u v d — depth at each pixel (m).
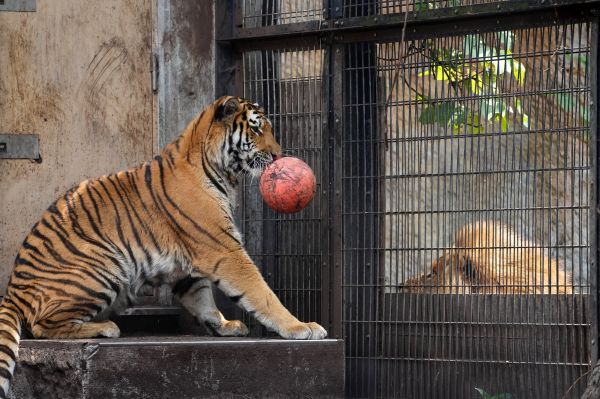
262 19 11.48
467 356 10.70
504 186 10.62
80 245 9.62
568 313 10.28
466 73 10.99
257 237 11.44
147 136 11.42
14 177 11.37
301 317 11.30
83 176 11.41
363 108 11.05
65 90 11.43
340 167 11.00
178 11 11.37
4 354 8.90
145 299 11.37
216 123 10.06
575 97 11.91
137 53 11.45
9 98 11.40
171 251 9.93
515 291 10.82
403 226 10.99
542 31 10.32
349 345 11.07
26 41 11.41
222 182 10.10
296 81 11.27
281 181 9.52
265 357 8.98
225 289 9.84
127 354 8.73
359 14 11.14
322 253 11.09
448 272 11.07
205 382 8.87
